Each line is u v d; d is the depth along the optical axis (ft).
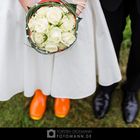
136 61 7.35
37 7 5.65
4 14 5.96
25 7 5.86
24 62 6.62
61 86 6.82
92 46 6.53
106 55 6.73
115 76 7.07
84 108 8.47
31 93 7.08
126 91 8.31
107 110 8.28
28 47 6.34
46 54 6.24
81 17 6.04
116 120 8.28
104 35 6.47
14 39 6.29
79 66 6.52
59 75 6.67
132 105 8.22
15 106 8.45
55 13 5.52
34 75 6.87
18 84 6.95
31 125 8.14
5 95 6.76
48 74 6.79
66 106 8.21
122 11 6.68
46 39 5.66
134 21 6.71
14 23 6.11
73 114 8.36
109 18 6.63
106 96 8.23
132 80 7.82
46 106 8.47
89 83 6.86
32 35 5.68
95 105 8.27
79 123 8.21
